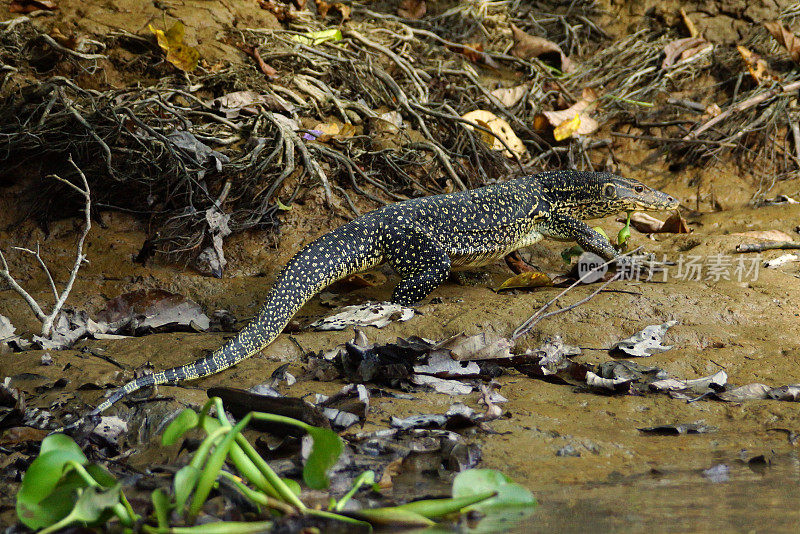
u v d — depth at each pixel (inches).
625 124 690.8
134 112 523.5
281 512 185.3
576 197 464.1
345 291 448.1
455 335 339.6
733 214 569.6
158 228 495.8
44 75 556.4
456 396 295.6
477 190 451.5
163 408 275.1
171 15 627.2
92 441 262.2
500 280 464.8
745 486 213.6
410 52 724.7
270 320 350.9
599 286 404.2
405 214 422.3
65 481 192.4
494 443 252.4
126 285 441.4
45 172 510.0
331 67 639.8
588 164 639.8
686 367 325.1
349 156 556.7
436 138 614.2
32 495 187.0
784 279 414.3
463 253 437.4
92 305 417.7
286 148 516.7
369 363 308.8
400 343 327.6
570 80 732.0
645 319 366.9
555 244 516.4
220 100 550.0
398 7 811.4
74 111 495.5
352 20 756.6
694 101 702.5
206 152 503.2
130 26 601.0
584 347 347.6
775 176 613.3
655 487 215.3
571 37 790.5
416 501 202.5
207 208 492.7
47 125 508.7
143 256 466.0
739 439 261.6
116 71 575.2
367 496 211.0
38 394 297.7
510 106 687.1
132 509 198.1
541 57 767.1
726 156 640.4
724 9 761.0
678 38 761.6
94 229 491.5
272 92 581.9
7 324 371.2
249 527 176.4
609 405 290.0
